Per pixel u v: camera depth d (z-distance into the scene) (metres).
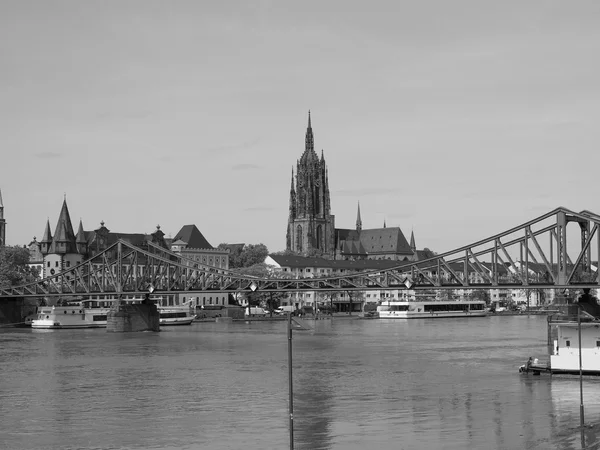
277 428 100.06
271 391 125.94
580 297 179.75
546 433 95.88
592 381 128.88
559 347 133.62
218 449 91.00
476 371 145.50
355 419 104.62
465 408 110.31
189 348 194.25
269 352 183.88
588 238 170.62
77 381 137.12
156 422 103.88
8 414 109.38
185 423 103.19
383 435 96.12
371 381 134.88
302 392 124.50
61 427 101.69
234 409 111.75
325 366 155.62
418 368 151.25
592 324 130.38
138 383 134.50
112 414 109.00
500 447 90.19
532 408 109.31
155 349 191.62
